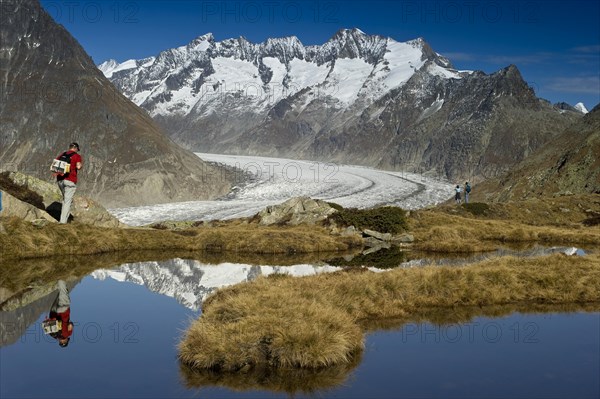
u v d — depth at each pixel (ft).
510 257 82.79
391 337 48.62
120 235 110.11
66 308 56.44
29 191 111.24
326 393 34.32
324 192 399.44
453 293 63.41
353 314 55.62
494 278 68.28
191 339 41.19
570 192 236.84
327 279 65.36
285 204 158.71
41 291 64.69
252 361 39.96
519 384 36.27
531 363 40.88
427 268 70.74
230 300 50.31
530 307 61.52
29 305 57.11
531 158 347.97
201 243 115.96
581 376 38.14
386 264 96.68
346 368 39.63
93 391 33.58
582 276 71.15
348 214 145.48
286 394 34.06
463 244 120.67
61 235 99.50
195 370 38.42
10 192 108.58
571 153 283.18
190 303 61.11
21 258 89.61
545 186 276.82
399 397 33.76
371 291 61.31
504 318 56.29
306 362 39.32
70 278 74.43
